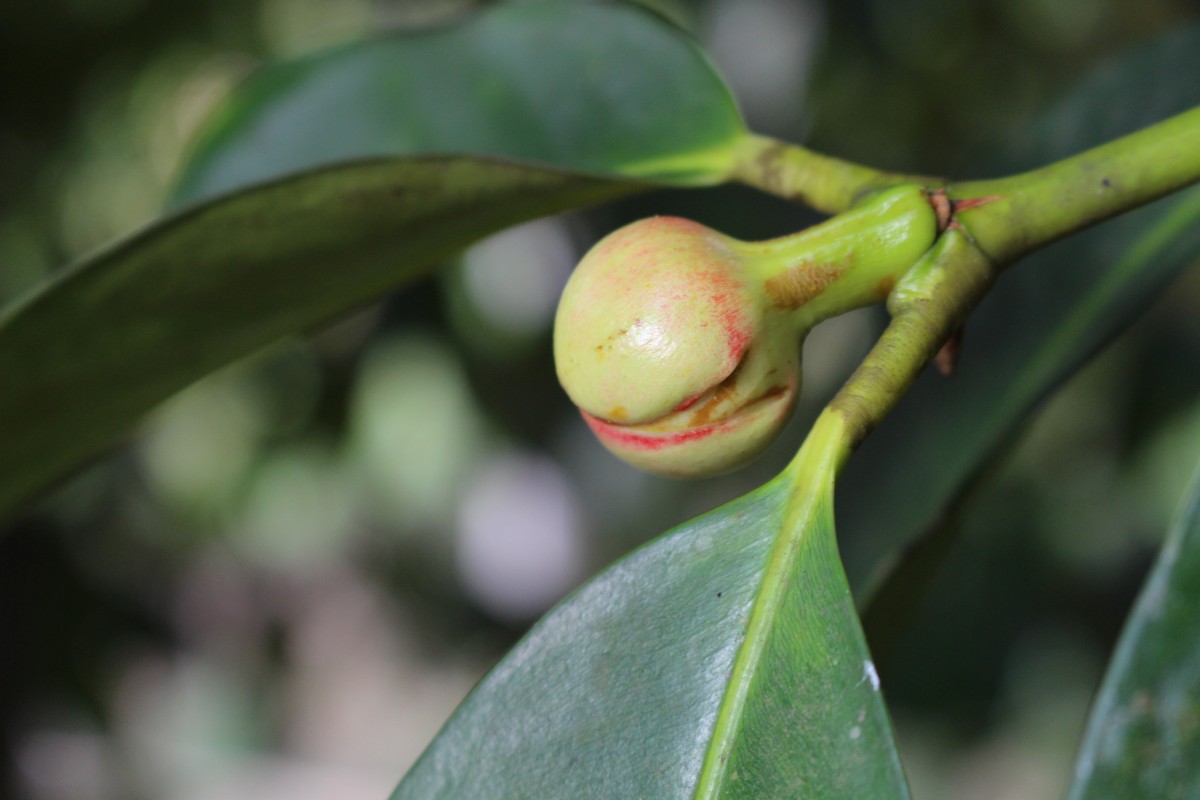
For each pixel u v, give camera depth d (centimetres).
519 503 70
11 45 56
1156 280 24
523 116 25
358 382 59
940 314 19
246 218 21
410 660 98
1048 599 50
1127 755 18
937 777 60
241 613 100
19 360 21
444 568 73
